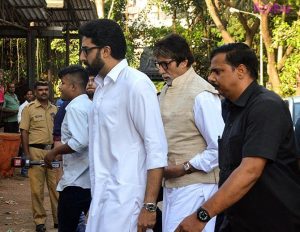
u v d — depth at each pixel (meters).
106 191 4.45
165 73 5.45
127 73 4.49
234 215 3.79
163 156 4.40
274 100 3.72
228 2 30.22
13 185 14.40
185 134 5.34
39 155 9.80
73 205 6.48
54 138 7.70
